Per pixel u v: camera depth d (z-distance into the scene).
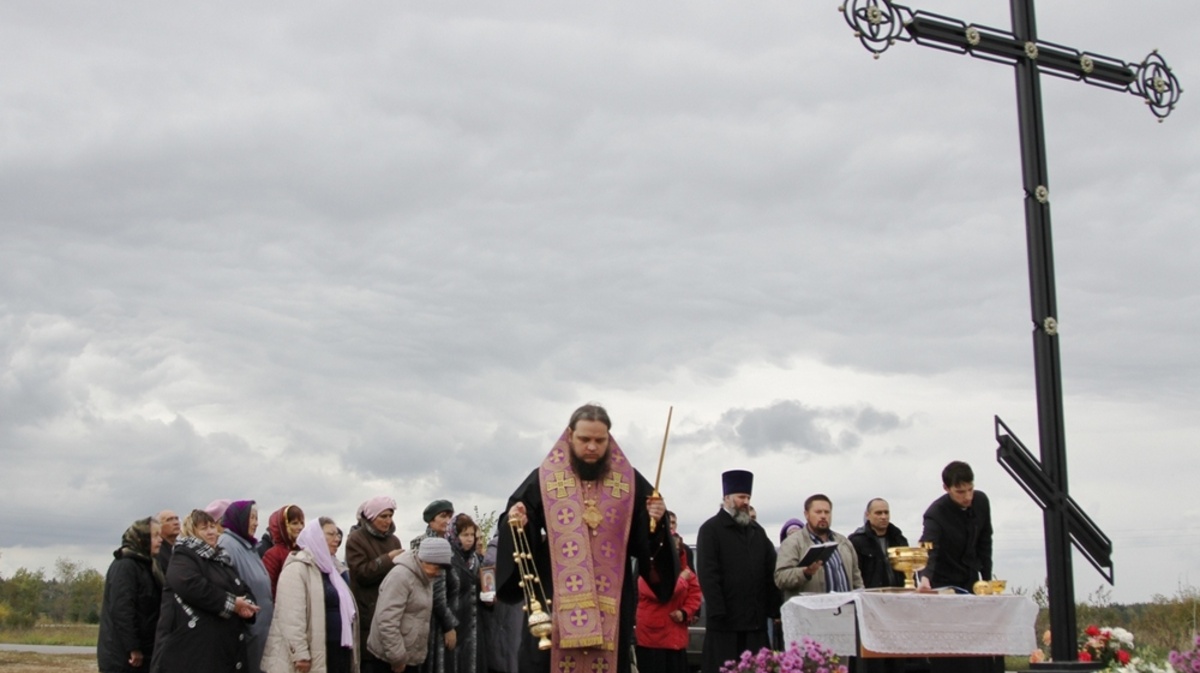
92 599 40.28
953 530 10.51
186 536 9.50
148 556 10.37
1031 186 10.16
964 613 8.91
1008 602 9.11
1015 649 9.05
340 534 11.27
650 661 10.65
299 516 11.55
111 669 10.04
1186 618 15.05
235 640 9.51
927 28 9.91
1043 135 10.26
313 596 10.12
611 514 7.52
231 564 9.73
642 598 10.73
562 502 7.48
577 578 7.30
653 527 7.61
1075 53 10.56
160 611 9.72
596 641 7.16
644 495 7.70
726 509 10.55
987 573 10.76
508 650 12.46
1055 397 9.90
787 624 9.32
